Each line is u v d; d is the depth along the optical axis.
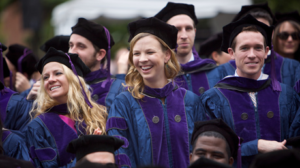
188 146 5.63
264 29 6.15
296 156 3.81
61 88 6.05
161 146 5.60
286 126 5.89
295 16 8.00
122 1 13.36
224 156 4.88
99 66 7.53
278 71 7.11
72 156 5.68
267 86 6.07
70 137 5.78
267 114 5.88
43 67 6.19
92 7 13.30
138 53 5.84
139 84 5.94
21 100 6.84
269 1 13.30
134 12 13.24
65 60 6.24
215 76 7.18
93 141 4.93
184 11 7.36
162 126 5.66
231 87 6.05
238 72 6.18
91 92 7.07
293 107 5.98
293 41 7.85
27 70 8.67
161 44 5.93
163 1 13.41
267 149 5.49
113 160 4.91
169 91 5.92
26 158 5.64
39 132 5.74
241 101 5.94
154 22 5.91
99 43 7.30
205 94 6.11
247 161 5.69
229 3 13.04
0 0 29.41
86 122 6.03
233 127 5.84
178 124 5.71
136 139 5.65
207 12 12.99
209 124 5.14
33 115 6.67
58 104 6.11
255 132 5.80
